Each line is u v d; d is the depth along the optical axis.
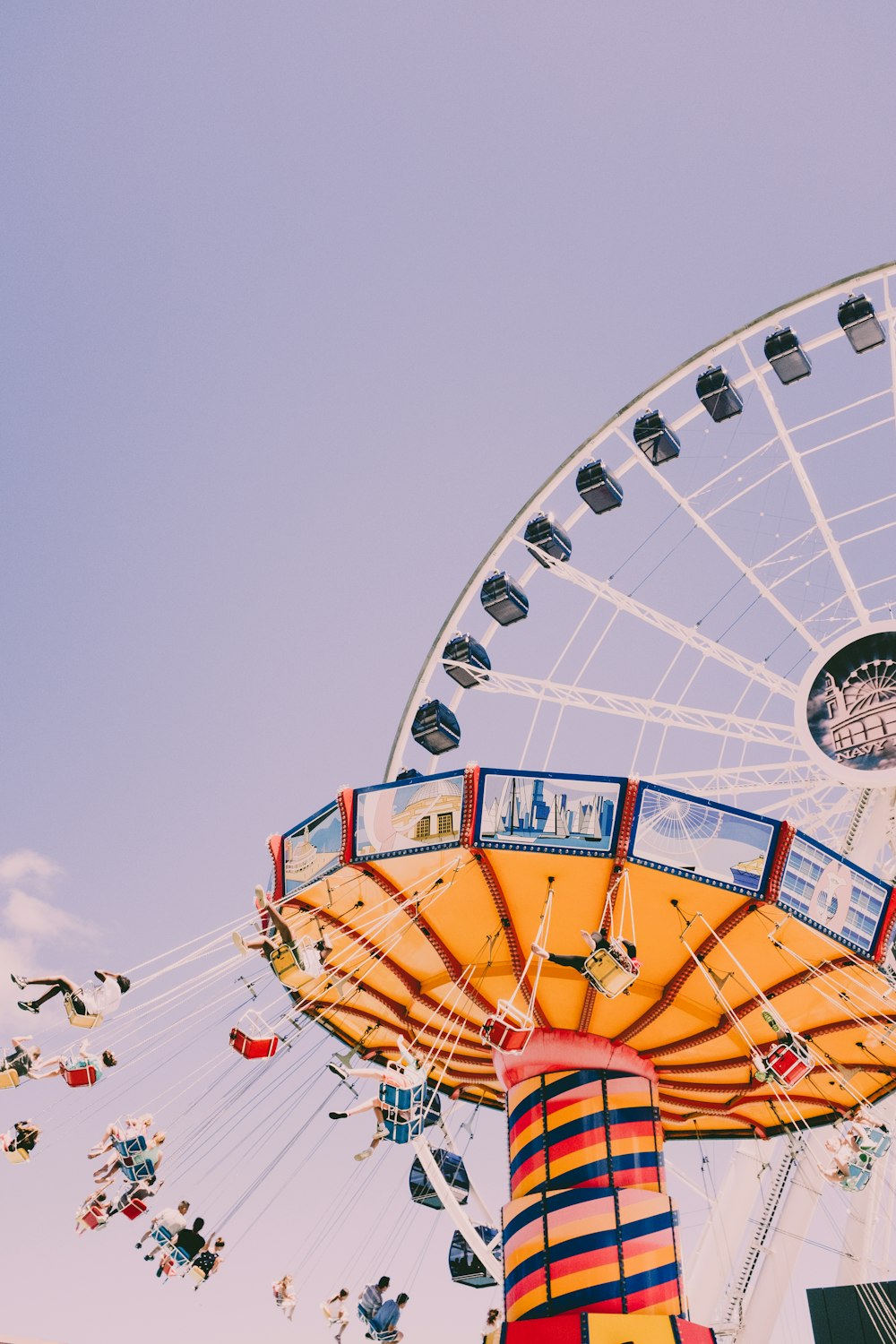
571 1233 17.56
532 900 18.44
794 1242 24.12
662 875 17.25
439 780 17.94
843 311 29.38
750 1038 20.28
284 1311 21.70
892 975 18.03
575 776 17.30
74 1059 15.87
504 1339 16.58
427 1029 22.25
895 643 24.58
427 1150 23.44
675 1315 16.86
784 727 25.62
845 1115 22.53
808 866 17.30
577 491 30.06
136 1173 17.78
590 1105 19.25
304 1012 22.86
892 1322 23.62
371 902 19.59
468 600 29.97
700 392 30.70
